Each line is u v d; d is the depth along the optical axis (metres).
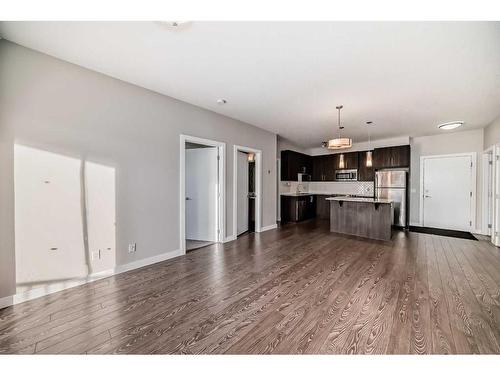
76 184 2.62
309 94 3.40
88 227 2.73
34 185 2.34
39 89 2.35
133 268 3.16
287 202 7.19
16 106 2.22
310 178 8.40
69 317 2.04
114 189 2.95
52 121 2.44
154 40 2.14
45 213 2.41
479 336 1.76
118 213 3.00
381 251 3.96
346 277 2.87
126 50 2.31
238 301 2.30
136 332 1.83
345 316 2.03
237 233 5.11
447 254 3.79
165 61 2.51
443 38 2.08
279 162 7.34
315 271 3.06
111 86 2.89
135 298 2.37
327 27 1.95
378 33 2.02
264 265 3.30
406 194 5.89
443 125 5.02
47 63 2.39
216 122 4.34
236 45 2.21
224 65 2.59
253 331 1.84
